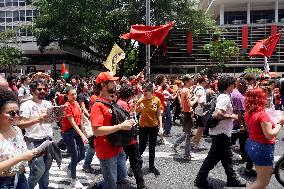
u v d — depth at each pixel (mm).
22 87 9477
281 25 39875
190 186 6742
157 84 10969
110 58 9797
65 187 6750
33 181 5145
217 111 6316
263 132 4902
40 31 34375
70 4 32875
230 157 6586
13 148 3479
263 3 47188
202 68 40719
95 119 4746
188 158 8789
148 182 7008
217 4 47969
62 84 15375
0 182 3457
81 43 34875
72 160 6621
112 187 4988
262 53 13461
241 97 7789
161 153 9523
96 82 4945
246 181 7027
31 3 38344
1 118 3479
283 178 6418
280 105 15273
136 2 34625
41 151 3625
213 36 37875
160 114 7465
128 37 10461
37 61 50656
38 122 4855
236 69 40438
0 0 57031
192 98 9320
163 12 35844
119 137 4824
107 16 33750
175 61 41281
